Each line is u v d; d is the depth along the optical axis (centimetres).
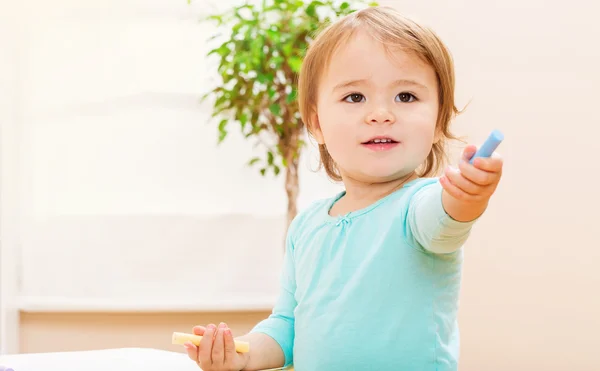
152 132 197
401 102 74
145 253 197
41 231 196
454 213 57
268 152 177
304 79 84
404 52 73
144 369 80
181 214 198
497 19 173
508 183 172
